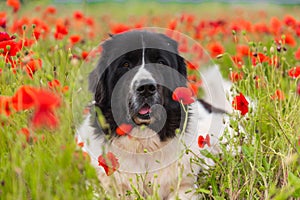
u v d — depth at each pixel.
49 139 3.41
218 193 3.67
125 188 4.01
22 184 2.98
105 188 3.72
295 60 6.94
